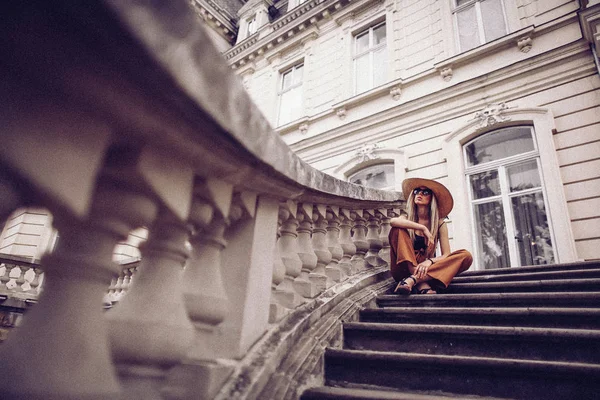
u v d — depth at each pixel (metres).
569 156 6.13
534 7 7.32
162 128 0.89
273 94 11.90
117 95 0.75
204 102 0.87
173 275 1.05
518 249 6.30
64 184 0.68
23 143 0.64
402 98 8.67
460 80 7.87
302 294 2.28
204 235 1.36
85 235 0.82
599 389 1.58
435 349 2.18
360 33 10.63
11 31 0.60
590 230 5.60
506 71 7.17
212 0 15.45
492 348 2.06
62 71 0.67
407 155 8.07
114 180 0.88
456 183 7.14
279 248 2.13
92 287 0.80
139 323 0.92
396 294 3.24
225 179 1.30
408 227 3.40
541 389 1.67
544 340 1.96
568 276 3.17
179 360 0.98
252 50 13.12
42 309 0.76
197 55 0.83
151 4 0.67
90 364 0.74
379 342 2.32
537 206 6.34
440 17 8.68
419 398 1.53
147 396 0.91
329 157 9.55
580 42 6.46
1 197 0.67
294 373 1.64
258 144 1.25
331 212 2.88
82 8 0.59
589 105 6.18
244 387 1.27
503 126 7.04
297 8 12.01
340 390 1.66
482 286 3.19
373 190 3.53
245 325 1.45
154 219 1.02
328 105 10.22
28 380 0.67
